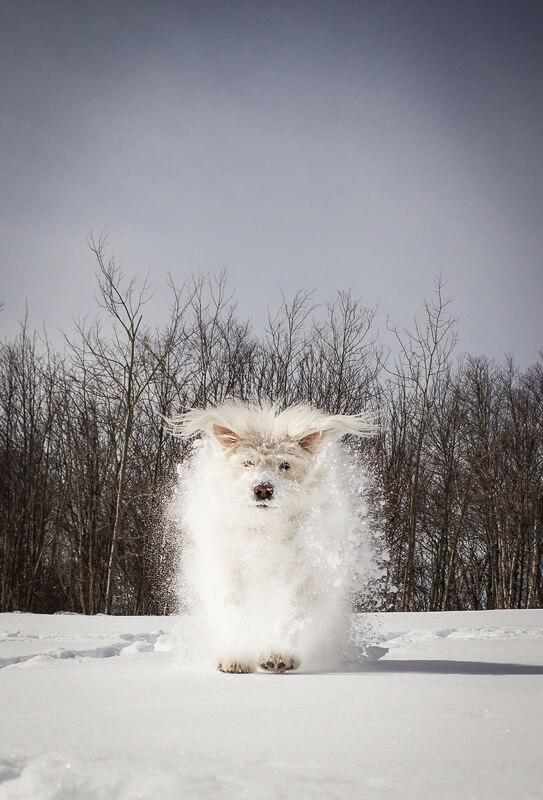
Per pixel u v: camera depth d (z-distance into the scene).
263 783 2.02
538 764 2.22
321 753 2.34
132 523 28.95
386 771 2.14
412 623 10.23
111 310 23.47
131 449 28.03
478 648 6.89
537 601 33.06
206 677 4.40
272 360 29.09
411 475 29.69
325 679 4.16
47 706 3.33
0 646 7.36
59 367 29.23
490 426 33.97
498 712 3.01
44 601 29.69
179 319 26.44
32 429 29.02
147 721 2.89
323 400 28.47
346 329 29.31
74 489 29.70
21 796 2.04
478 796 1.93
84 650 6.93
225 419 6.04
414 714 2.97
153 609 26.19
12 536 29.00
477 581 34.34
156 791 1.98
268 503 5.39
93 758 2.27
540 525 33.75
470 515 33.56
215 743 2.47
